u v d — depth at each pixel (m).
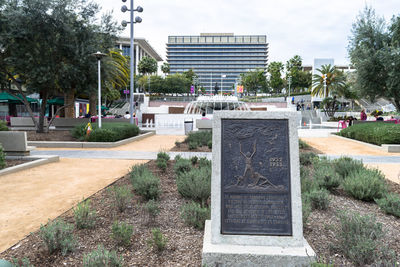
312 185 5.59
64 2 14.63
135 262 3.08
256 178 3.23
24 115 32.69
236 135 3.30
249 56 186.62
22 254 3.21
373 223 3.49
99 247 3.02
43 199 5.22
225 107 39.69
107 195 5.39
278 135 3.30
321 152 11.74
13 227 3.97
